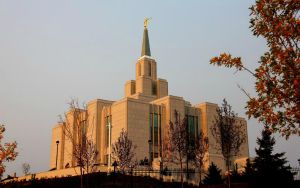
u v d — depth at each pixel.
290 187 32.72
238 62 11.45
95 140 87.81
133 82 110.06
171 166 72.25
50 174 59.81
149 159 82.81
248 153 90.81
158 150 85.25
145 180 45.50
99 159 84.94
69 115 62.44
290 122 10.82
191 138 72.06
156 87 107.62
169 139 65.00
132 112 84.12
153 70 109.94
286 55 10.45
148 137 84.50
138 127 83.75
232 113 45.56
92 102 93.69
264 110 10.93
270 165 33.38
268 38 11.03
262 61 10.95
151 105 88.19
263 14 11.05
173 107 89.25
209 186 39.34
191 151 62.91
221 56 11.62
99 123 90.81
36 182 46.00
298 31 10.44
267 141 34.50
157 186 43.44
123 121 83.25
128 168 60.72
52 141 106.19
